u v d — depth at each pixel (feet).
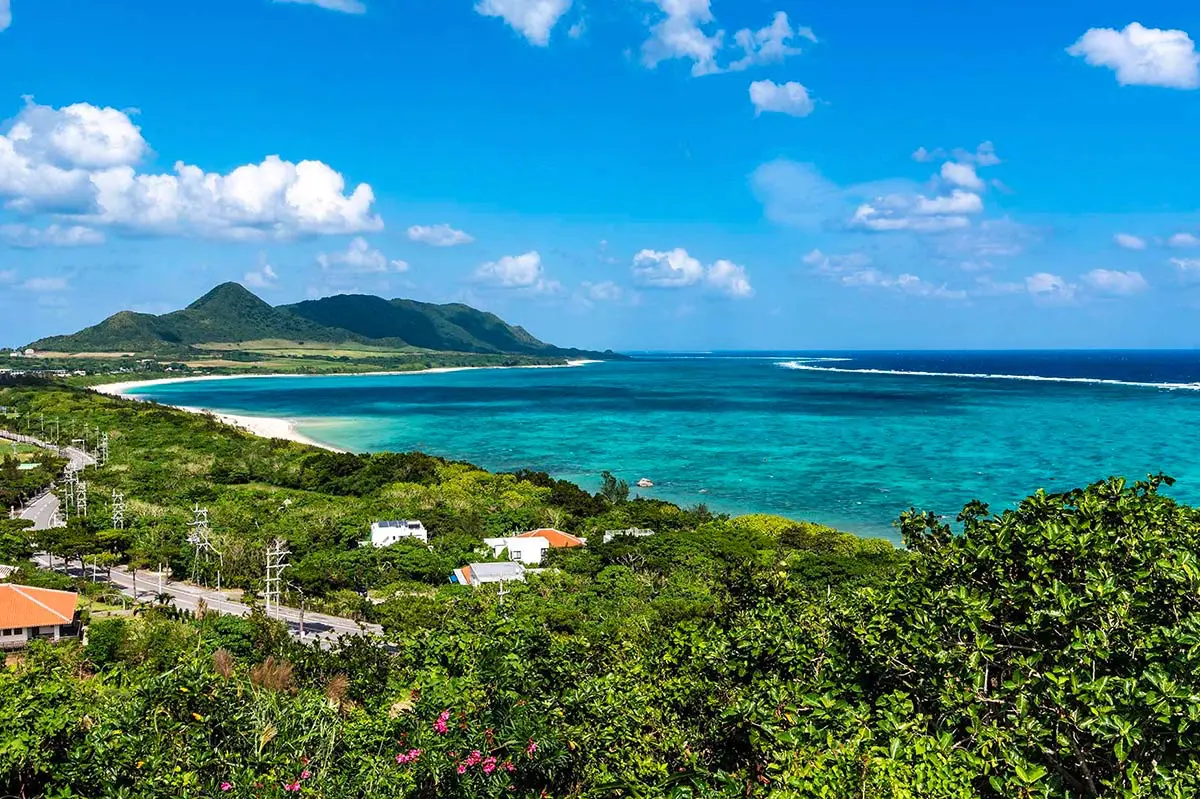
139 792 49.29
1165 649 42.19
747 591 75.82
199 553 224.33
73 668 112.27
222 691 58.65
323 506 303.48
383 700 63.00
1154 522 54.85
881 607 55.31
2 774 52.31
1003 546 54.54
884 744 46.06
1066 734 42.80
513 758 49.19
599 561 236.43
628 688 58.49
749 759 51.08
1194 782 36.73
